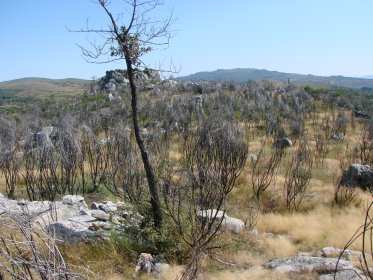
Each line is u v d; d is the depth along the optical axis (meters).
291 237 8.93
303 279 6.29
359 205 11.15
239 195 12.12
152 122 23.02
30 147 14.08
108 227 8.11
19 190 13.23
